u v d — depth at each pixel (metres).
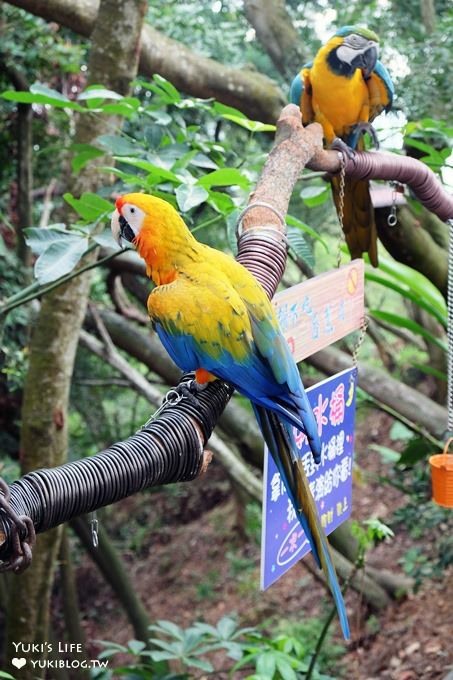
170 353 2.05
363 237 3.53
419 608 7.62
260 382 1.99
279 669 4.23
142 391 7.16
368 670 7.34
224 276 2.05
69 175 4.86
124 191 3.85
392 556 8.57
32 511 1.59
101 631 11.38
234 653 4.71
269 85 6.27
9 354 6.22
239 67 6.61
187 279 2.04
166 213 2.09
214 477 13.12
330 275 2.66
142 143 3.56
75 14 5.45
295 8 7.66
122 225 2.13
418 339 9.97
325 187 4.08
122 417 11.52
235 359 1.98
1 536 1.44
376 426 11.33
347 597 8.38
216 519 12.36
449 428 3.36
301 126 2.82
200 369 2.06
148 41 5.84
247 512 11.63
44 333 4.98
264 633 9.26
